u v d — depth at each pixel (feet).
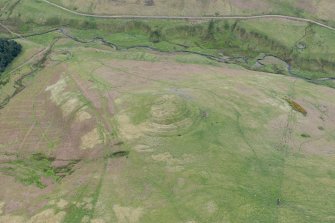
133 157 258.16
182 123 277.64
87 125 290.15
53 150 280.72
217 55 424.46
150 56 402.93
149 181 239.91
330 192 228.02
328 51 408.46
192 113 285.64
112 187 239.50
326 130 290.15
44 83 359.25
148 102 295.69
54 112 315.58
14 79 381.40
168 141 266.77
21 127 309.63
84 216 224.12
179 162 250.37
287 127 287.48
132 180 242.37
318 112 311.27
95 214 223.92
